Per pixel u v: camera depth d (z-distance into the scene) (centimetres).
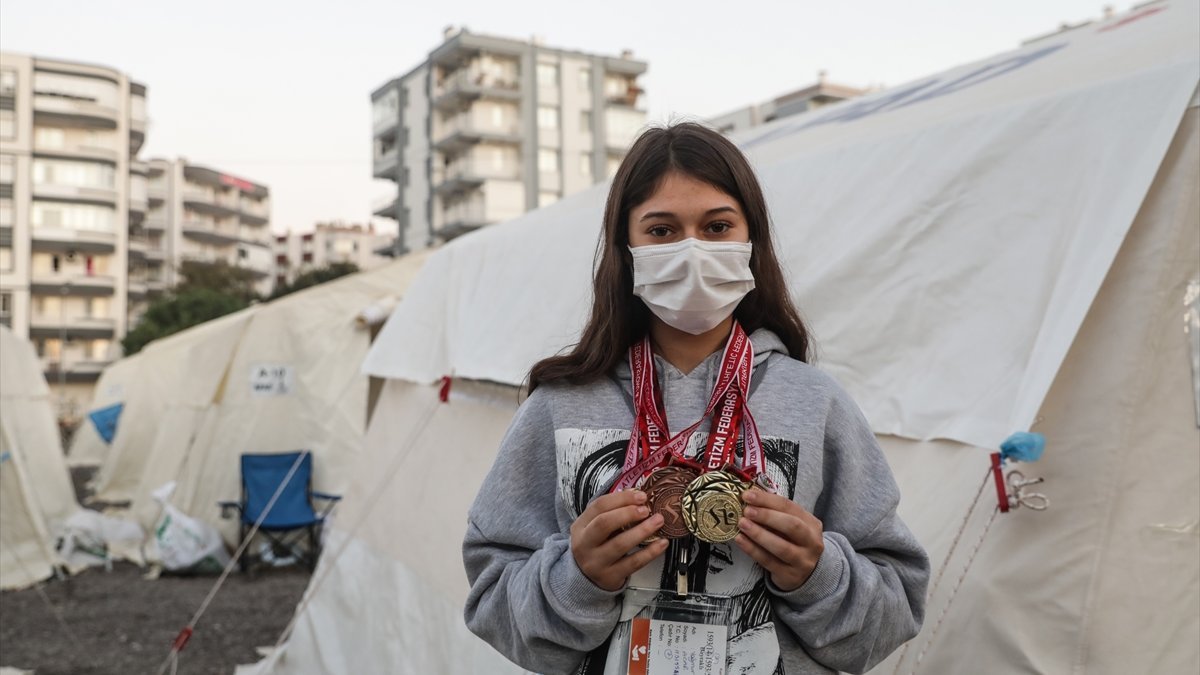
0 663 525
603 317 135
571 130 4822
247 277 5403
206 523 805
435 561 359
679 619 117
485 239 406
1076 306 166
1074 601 162
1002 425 173
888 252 207
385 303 803
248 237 7681
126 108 5466
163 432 956
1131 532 163
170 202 6819
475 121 4638
